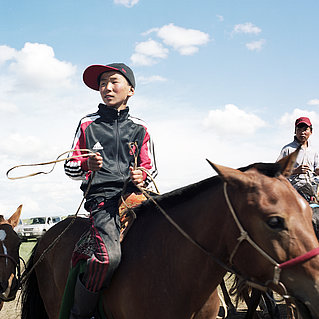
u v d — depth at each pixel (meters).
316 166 5.10
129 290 2.48
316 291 1.78
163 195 2.63
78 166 2.83
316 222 3.74
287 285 1.86
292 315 3.71
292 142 5.22
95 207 2.84
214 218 2.25
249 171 2.12
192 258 2.33
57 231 3.41
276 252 1.86
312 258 1.81
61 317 2.75
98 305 2.70
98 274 2.49
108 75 3.14
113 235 2.62
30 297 3.42
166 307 2.36
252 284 2.04
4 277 3.96
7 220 4.59
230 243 2.13
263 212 1.90
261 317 5.42
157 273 2.42
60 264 3.06
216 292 2.58
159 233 2.53
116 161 3.04
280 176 2.06
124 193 2.85
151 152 3.26
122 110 3.14
